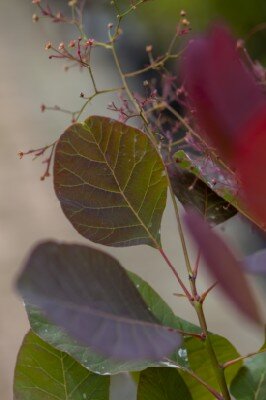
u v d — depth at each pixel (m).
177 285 2.03
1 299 1.94
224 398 0.47
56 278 0.38
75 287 0.39
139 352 0.38
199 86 0.39
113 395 0.55
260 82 0.50
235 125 0.38
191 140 0.51
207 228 0.37
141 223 0.48
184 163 0.50
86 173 0.47
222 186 0.48
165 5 2.78
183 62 0.39
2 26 4.66
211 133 0.39
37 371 0.50
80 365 0.50
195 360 0.53
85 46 0.56
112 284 0.40
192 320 1.86
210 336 0.52
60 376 0.50
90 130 0.46
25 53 4.15
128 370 0.48
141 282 0.52
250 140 0.37
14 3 5.08
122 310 0.40
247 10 2.46
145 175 0.48
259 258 0.39
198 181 0.52
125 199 0.48
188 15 2.58
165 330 0.40
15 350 1.72
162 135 0.53
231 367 0.53
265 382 0.51
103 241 0.48
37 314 0.49
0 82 3.68
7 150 2.90
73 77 3.67
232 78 0.39
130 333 0.40
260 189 0.37
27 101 3.46
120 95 0.63
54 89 3.56
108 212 0.48
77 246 0.40
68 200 0.47
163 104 0.54
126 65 3.24
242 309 0.36
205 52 0.39
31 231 2.30
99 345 0.38
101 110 2.45
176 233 2.29
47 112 3.30
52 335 0.49
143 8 2.86
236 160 0.38
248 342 1.74
